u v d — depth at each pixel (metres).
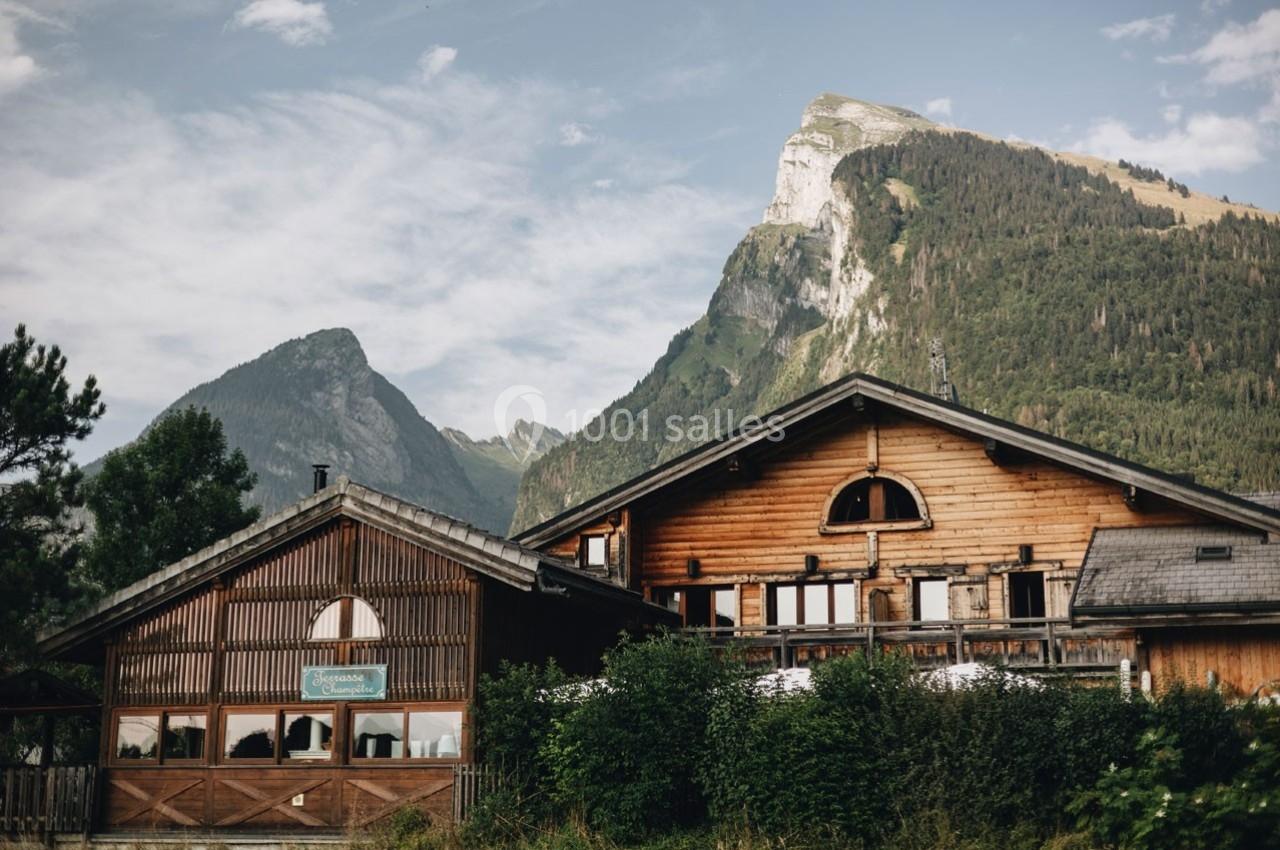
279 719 25.05
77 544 30.83
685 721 22.31
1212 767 20.16
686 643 24.52
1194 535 26.72
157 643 25.92
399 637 24.73
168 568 25.75
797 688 22.61
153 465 39.06
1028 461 28.67
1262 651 24.00
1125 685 23.17
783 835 20.69
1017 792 20.41
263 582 25.62
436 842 22.50
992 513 28.70
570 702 23.39
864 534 29.55
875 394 29.05
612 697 22.75
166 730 25.56
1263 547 25.39
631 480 30.14
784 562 29.92
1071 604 24.69
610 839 21.62
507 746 23.55
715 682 22.72
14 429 30.09
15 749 34.78
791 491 30.20
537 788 23.41
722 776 21.67
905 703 21.38
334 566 25.33
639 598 29.27
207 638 25.69
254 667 25.34
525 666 24.11
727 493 30.62
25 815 25.53
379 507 25.00
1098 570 25.75
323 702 24.89
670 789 21.98
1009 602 28.27
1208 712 20.52
